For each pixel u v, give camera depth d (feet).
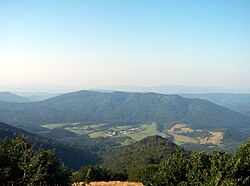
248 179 57.47
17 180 62.39
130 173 177.37
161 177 66.59
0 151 64.59
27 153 64.13
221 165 59.72
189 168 64.90
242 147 70.13
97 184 99.40
